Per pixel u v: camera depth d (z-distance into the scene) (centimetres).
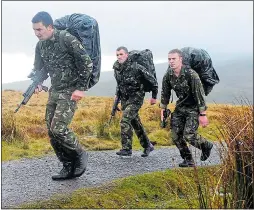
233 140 411
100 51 591
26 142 860
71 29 564
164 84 718
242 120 430
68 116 564
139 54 753
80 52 545
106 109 1036
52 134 585
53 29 554
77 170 603
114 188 581
